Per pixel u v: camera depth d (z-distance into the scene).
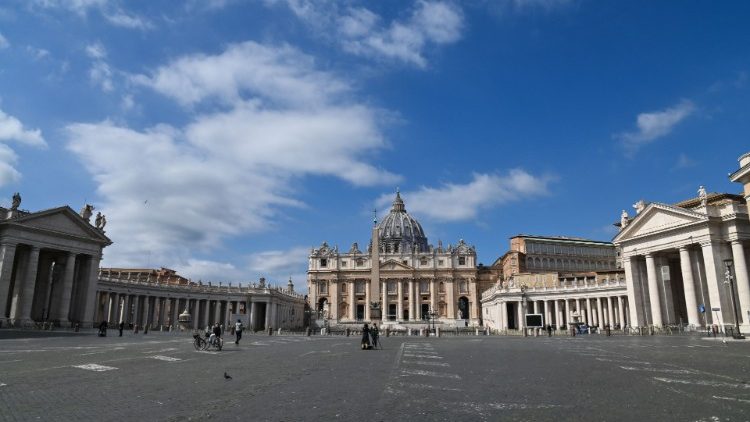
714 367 20.83
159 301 113.25
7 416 11.28
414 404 12.88
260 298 122.31
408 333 99.94
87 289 71.12
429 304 171.62
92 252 71.62
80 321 70.12
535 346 39.91
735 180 43.78
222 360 26.34
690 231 57.88
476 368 22.02
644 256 65.88
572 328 67.81
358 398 13.84
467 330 112.06
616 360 24.86
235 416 11.39
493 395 14.27
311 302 176.00
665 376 18.11
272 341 52.53
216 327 35.66
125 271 126.94
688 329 56.56
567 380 17.42
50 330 59.84
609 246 172.88
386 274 173.38
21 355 26.30
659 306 62.66
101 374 18.95
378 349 37.31
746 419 10.84
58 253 70.75
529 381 17.28
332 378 18.44
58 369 20.19
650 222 63.53
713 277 54.38
